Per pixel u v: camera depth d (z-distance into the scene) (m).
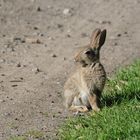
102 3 27.89
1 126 13.80
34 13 25.56
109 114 13.35
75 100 14.72
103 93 15.16
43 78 17.64
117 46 21.28
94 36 14.21
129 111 13.30
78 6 27.14
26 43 21.56
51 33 23.05
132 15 25.95
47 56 20.05
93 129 12.78
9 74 18.00
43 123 13.92
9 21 24.27
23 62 19.34
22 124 13.90
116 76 16.84
